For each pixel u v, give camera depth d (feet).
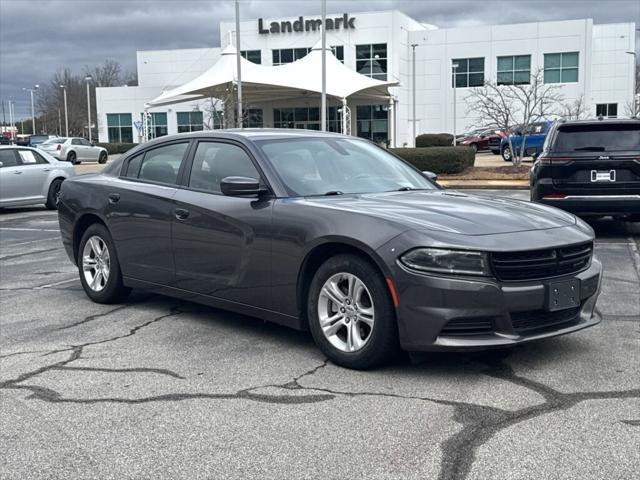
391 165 19.98
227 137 18.85
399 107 168.14
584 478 10.29
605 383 14.29
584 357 15.99
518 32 164.86
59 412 13.23
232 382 14.67
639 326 18.65
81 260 22.56
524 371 15.07
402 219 14.84
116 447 11.64
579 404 13.17
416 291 13.98
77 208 22.39
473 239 14.10
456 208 15.98
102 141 208.33
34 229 43.60
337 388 14.20
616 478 10.27
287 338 17.90
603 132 32.27
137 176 21.15
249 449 11.45
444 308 13.85
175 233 18.99
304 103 164.25
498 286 13.97
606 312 20.17
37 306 22.04
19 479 10.59
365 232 14.73
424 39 171.73
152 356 16.58
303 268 15.98
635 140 31.91
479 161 109.91
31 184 54.08
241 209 17.30
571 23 160.86
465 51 169.17
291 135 19.19
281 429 12.22
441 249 13.93
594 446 11.35
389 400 13.50
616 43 174.19
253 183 16.71
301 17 168.76
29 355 16.84
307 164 18.12
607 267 27.14
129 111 205.05
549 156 32.60
